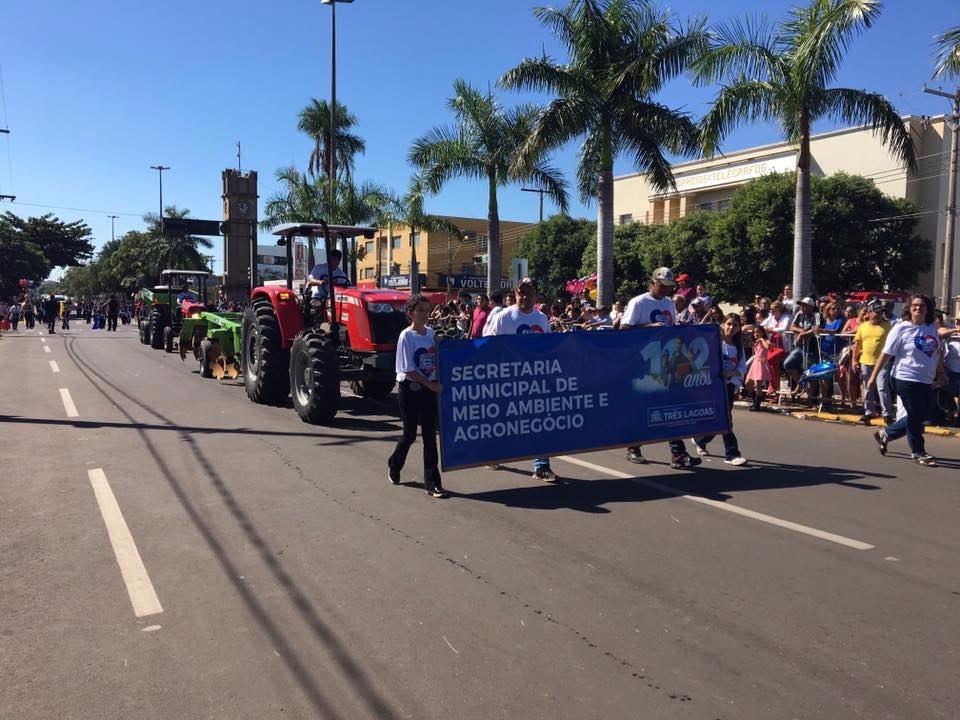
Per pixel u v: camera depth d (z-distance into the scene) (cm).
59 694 325
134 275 7450
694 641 377
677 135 1812
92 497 625
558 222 5222
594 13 1802
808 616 407
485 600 424
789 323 1301
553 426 703
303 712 312
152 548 504
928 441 935
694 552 505
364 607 413
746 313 1374
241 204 4747
